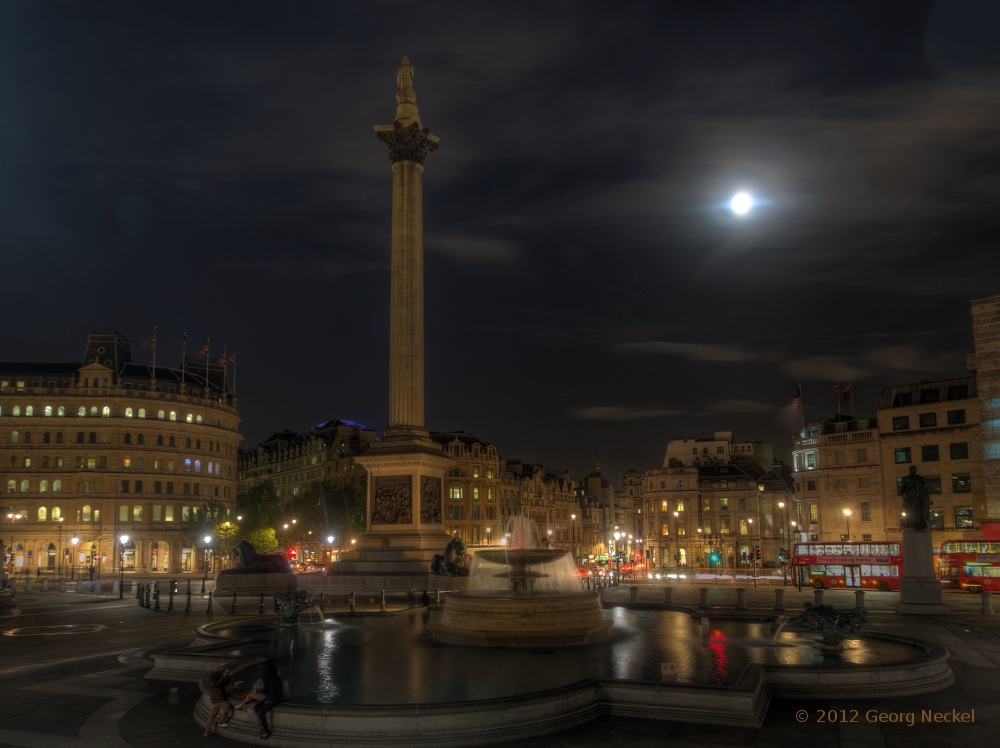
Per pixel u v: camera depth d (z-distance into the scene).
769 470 170.38
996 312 83.06
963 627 38.66
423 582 54.53
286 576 57.34
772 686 22.05
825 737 18.22
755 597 59.31
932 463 96.25
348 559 58.94
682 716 19.47
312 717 17.62
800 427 113.38
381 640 30.53
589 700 19.91
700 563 150.88
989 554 62.44
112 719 20.08
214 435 147.25
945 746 17.58
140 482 135.12
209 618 43.00
